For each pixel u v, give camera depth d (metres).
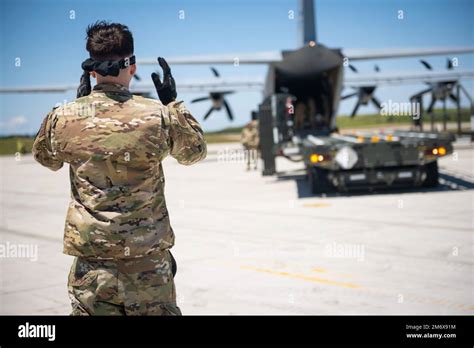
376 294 5.64
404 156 12.66
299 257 7.38
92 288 2.67
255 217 10.91
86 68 2.82
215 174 22.23
